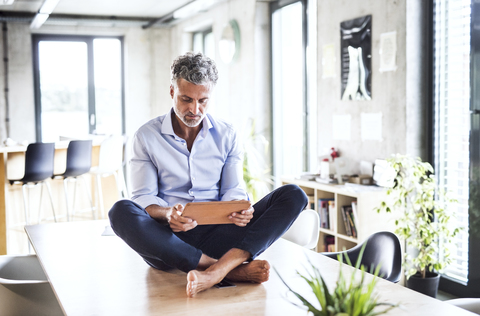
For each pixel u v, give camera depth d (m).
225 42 7.16
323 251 4.78
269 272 2.03
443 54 4.18
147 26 9.68
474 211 3.93
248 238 2.02
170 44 10.13
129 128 10.06
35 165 5.10
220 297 1.85
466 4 3.97
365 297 1.14
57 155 5.88
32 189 5.71
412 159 3.92
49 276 2.11
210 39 9.09
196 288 1.85
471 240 3.97
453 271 4.24
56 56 9.80
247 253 2.00
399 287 1.91
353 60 4.84
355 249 2.53
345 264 2.26
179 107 2.13
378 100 4.57
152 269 2.21
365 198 4.13
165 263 2.07
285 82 6.68
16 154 5.33
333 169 4.74
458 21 4.04
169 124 2.34
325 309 1.18
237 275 2.01
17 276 2.63
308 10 6.05
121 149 6.32
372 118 4.64
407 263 3.94
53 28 9.51
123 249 2.57
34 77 9.67
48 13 7.61
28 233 2.95
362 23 4.70
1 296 2.17
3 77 9.27
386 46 4.44
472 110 3.88
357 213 4.23
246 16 6.93
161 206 2.17
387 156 4.50
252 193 6.11
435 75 4.24
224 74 7.90
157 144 2.34
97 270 2.19
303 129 6.26
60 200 6.05
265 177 6.92
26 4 8.12
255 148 6.86
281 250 2.53
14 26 9.26
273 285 1.98
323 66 5.29
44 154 5.16
